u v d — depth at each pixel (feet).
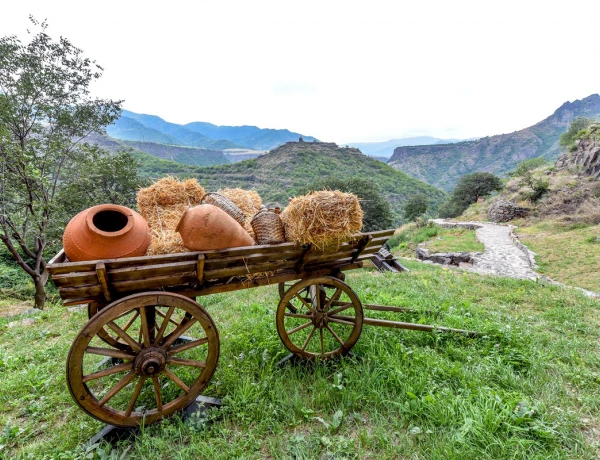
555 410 8.36
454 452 6.82
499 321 14.67
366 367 10.03
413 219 149.28
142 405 8.79
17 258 34.42
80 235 7.03
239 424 8.12
